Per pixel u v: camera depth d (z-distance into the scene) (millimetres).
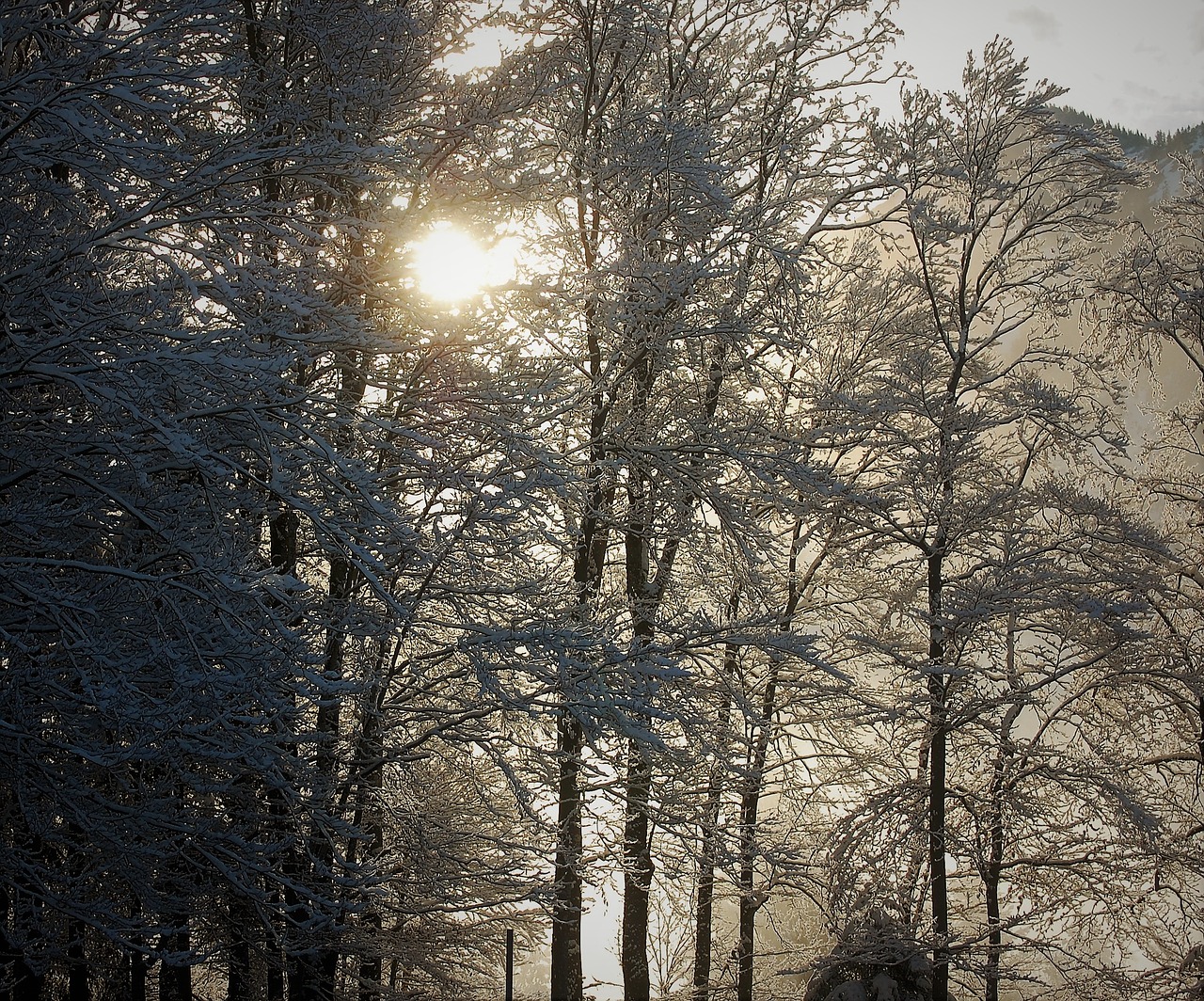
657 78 13914
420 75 9984
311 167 7445
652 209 12102
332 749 10148
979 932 15031
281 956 10820
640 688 9609
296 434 7754
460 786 13016
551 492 10625
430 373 9555
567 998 11711
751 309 12891
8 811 8289
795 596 15172
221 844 7977
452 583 10266
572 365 11875
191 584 7074
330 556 10156
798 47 14203
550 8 12250
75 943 7961
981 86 15141
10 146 6160
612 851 12250
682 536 12852
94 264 6977
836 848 14508
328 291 9500
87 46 6367
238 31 8805
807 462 12844
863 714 14625
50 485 7496
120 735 8164
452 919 13211
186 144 7355
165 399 6926
